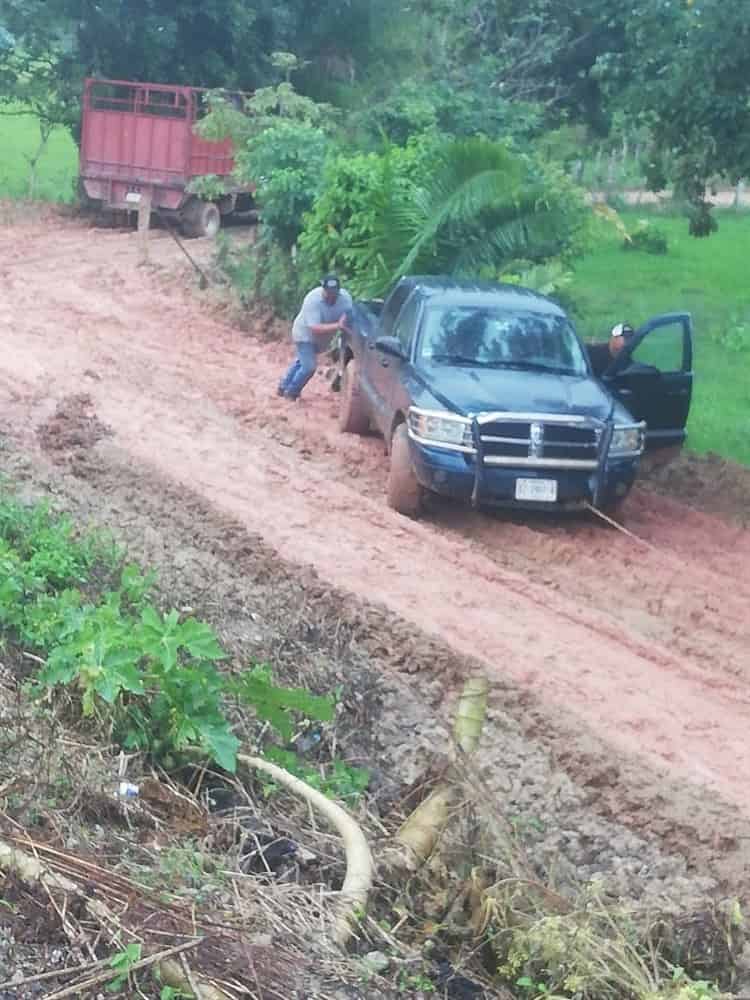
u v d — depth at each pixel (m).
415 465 11.70
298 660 8.34
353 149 23.78
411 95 25.34
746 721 8.34
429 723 7.95
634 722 8.16
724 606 10.29
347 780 7.01
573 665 8.97
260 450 13.58
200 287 22.27
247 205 31.44
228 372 17.12
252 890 5.42
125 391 15.48
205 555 10.25
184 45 31.39
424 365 12.49
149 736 6.50
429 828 6.30
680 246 34.28
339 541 11.02
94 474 12.15
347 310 15.77
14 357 16.66
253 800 6.40
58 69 31.67
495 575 10.60
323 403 16.00
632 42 15.16
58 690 6.66
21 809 5.57
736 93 13.70
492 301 13.23
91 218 30.47
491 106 25.69
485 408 11.59
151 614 6.76
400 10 31.94
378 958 5.23
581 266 30.00
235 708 7.34
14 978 4.62
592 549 11.47
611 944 5.38
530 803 7.16
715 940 5.75
